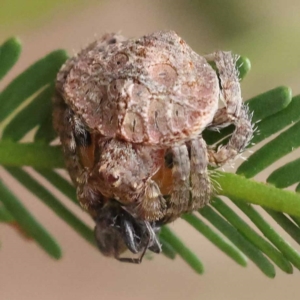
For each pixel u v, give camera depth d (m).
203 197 0.08
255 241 0.08
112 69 0.08
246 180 0.08
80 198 0.08
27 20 0.11
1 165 0.08
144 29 0.13
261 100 0.08
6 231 0.11
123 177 0.08
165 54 0.08
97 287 0.12
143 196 0.08
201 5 0.13
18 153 0.08
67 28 0.12
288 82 0.12
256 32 0.13
